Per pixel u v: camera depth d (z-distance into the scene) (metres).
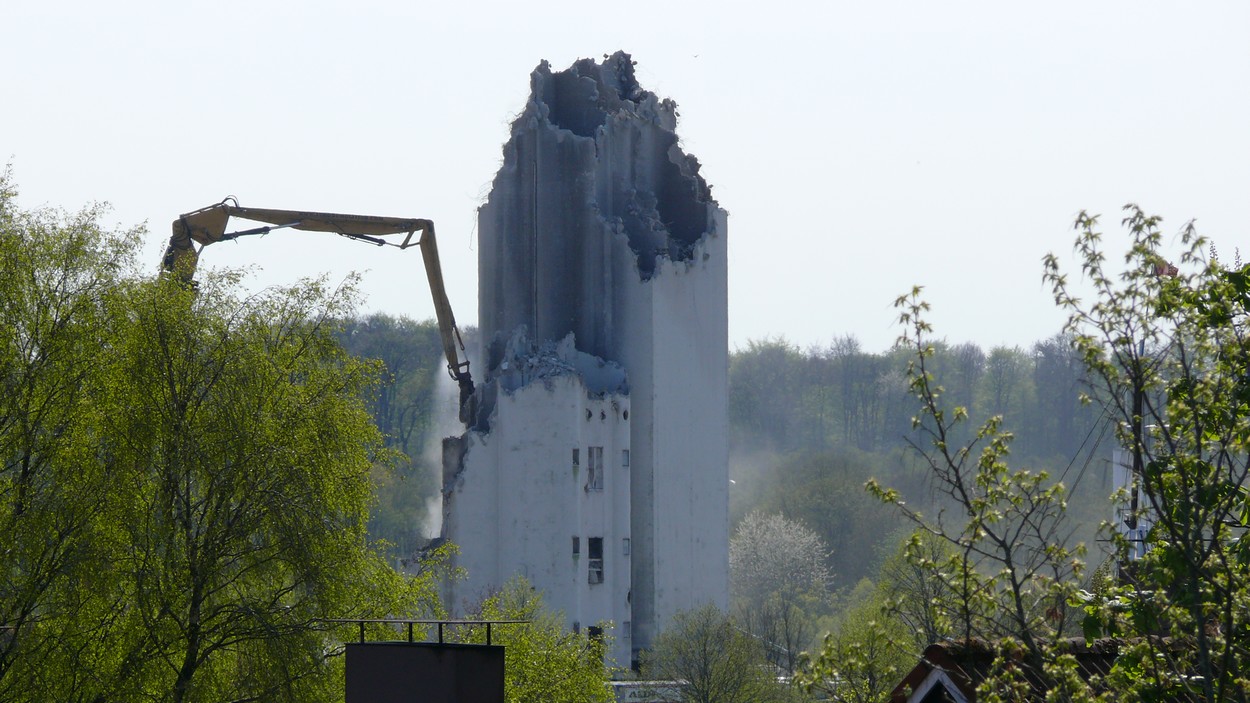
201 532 106.56
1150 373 51.19
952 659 60.53
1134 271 51.16
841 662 50.88
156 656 101.69
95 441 106.31
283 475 108.31
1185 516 49.38
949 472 51.44
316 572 106.69
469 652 72.00
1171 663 50.84
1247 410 52.47
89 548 101.62
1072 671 47.62
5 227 109.12
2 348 104.75
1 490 104.25
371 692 72.88
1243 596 50.84
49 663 98.56
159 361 107.75
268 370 112.44
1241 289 52.91
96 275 110.38
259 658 104.62
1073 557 49.22
